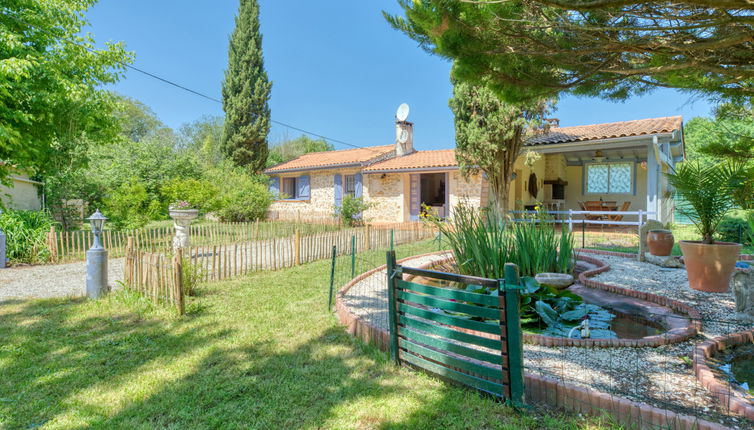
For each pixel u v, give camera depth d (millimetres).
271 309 5117
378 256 9602
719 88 4289
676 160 19688
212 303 5379
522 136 12656
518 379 2561
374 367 3348
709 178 5414
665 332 3971
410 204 17734
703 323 4156
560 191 17047
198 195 14914
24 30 10273
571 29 3330
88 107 10695
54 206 14250
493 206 12617
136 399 2859
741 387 2770
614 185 15891
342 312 4621
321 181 20812
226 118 25797
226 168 22531
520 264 5676
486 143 12250
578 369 3115
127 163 19141
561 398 2623
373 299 5395
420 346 3217
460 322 2846
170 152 21203
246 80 25578
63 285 6672
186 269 5793
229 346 3838
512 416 2535
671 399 2613
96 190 16859
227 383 3074
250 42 25438
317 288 6312
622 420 2391
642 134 11180
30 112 9828
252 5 25750
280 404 2758
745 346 3572
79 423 2561
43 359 3559
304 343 3912
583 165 16688
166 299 5090
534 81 4051
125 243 10102
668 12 3029
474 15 3066
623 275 6688
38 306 5250
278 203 22875
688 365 3174
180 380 3141
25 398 2871
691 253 5660
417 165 16344
